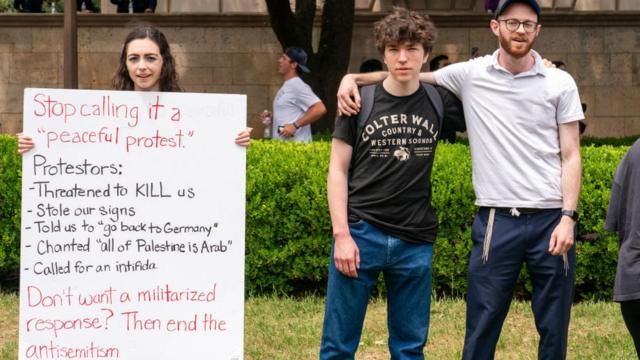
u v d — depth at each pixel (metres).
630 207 4.36
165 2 15.02
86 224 4.38
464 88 4.48
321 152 7.39
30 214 4.34
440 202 7.01
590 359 5.82
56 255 4.36
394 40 4.14
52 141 4.34
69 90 4.34
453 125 4.56
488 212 4.50
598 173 7.07
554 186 4.41
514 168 4.41
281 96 8.98
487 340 4.57
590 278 7.16
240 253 4.46
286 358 5.81
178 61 14.70
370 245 4.32
